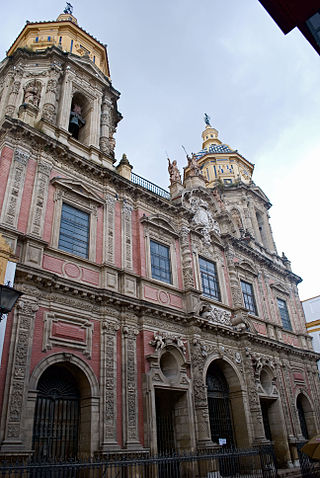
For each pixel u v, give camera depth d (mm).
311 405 28969
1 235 14070
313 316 35031
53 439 14359
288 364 28719
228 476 18156
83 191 19641
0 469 9555
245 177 41281
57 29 26875
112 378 16219
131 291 19016
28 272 14805
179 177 27828
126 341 17438
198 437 18281
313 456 14273
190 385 19312
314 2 7258
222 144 44875
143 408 16828
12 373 13203
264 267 31828
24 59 22859
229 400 22969
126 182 21609
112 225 20031
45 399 14758
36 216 16719
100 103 24344
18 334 13898
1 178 16516
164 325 19734
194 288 22141
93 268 18156
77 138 23859
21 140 17875
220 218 28703
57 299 15875
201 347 21078
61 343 15242
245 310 25672
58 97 22250
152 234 22250
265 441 21156
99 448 14578
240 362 23656
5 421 12484
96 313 17062
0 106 21625
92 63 24719
